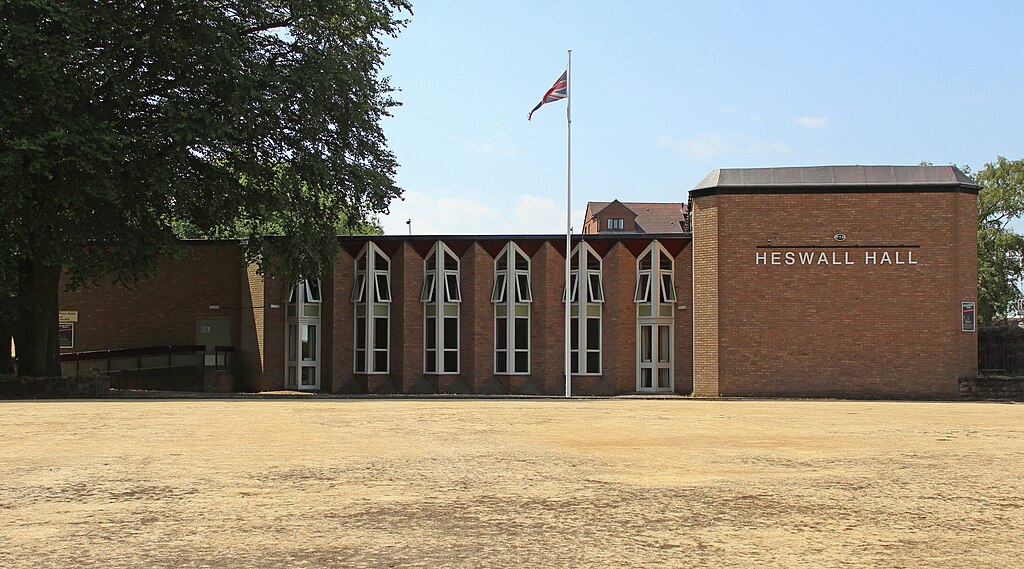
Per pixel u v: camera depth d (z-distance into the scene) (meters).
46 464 13.32
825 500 10.78
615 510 10.12
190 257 45.47
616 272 43.66
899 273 39.75
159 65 30.55
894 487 11.73
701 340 40.81
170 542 8.53
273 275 36.25
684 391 43.09
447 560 7.88
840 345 39.78
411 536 8.80
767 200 40.41
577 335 43.47
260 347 43.84
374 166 36.75
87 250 31.16
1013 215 71.69
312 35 33.59
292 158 34.44
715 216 40.66
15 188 27.62
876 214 40.00
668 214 125.69
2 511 9.95
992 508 10.34
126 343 45.34
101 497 10.77
